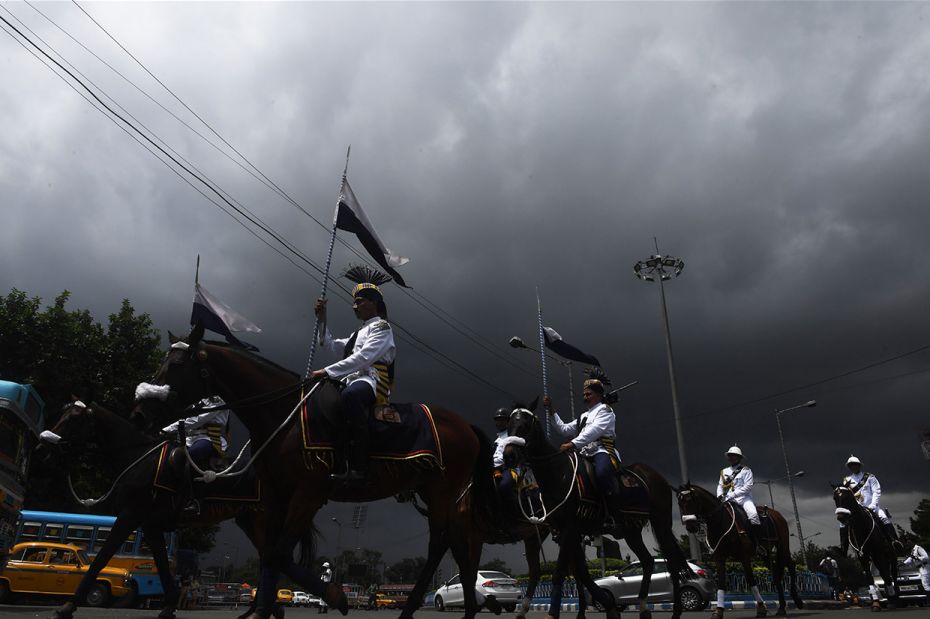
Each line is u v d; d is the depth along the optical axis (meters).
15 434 10.43
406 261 8.05
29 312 26.17
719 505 11.61
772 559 12.34
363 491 6.25
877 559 12.53
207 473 6.53
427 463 6.32
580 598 8.84
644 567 9.04
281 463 5.88
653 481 9.40
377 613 18.86
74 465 9.84
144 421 5.85
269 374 6.33
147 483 8.46
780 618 11.43
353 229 7.98
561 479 8.24
